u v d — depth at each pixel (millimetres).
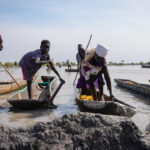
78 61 9484
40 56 7449
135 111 5977
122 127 3359
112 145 3244
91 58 5938
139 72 32750
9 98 7227
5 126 3217
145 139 3357
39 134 3070
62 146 3012
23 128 3219
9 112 6852
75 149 3066
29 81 7684
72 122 3305
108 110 5863
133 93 11344
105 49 5598
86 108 6020
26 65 7543
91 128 3285
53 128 3201
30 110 7141
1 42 5340
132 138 3350
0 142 2963
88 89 7250
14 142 2965
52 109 7273
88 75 6105
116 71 36031
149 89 9992
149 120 5906
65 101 8719
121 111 5805
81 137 3152
